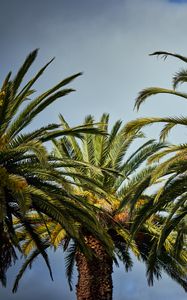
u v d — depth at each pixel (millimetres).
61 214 22266
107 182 28453
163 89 20078
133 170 28594
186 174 20781
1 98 22125
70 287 30594
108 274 27750
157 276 29656
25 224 24906
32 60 22266
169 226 22203
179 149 19891
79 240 23969
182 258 28062
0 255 23812
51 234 25984
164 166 19328
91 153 29266
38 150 20188
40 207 23453
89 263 27672
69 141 29688
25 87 22469
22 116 22266
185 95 20062
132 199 20891
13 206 23719
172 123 20484
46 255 25078
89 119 29500
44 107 22484
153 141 28625
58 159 22469
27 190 21484
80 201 23234
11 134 22422
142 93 20094
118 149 29094
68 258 30375
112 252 24484
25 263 29125
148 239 28844
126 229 27375
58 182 21906
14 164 22469
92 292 27391
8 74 22719
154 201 19984
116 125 29344
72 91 22594
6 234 23938
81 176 23547
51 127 22188
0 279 24328
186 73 20141
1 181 21156
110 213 27312
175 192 21047
